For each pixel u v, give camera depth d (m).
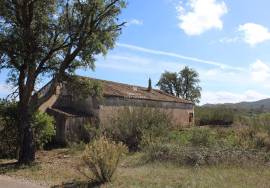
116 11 22.22
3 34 20.72
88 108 35.06
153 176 14.23
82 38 21.75
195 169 15.34
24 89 22.06
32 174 17.05
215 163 16.11
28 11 21.34
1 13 20.97
